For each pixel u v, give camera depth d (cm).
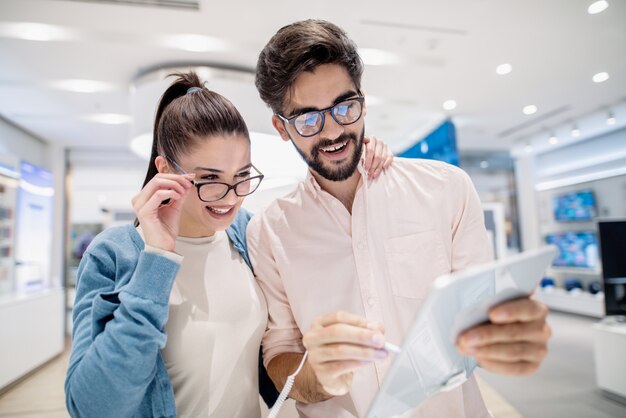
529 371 58
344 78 93
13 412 364
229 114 88
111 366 72
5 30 330
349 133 96
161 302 77
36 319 468
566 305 736
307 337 71
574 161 766
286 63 92
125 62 392
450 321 54
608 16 344
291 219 112
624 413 325
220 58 385
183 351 92
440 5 321
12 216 479
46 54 375
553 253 63
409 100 529
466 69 439
